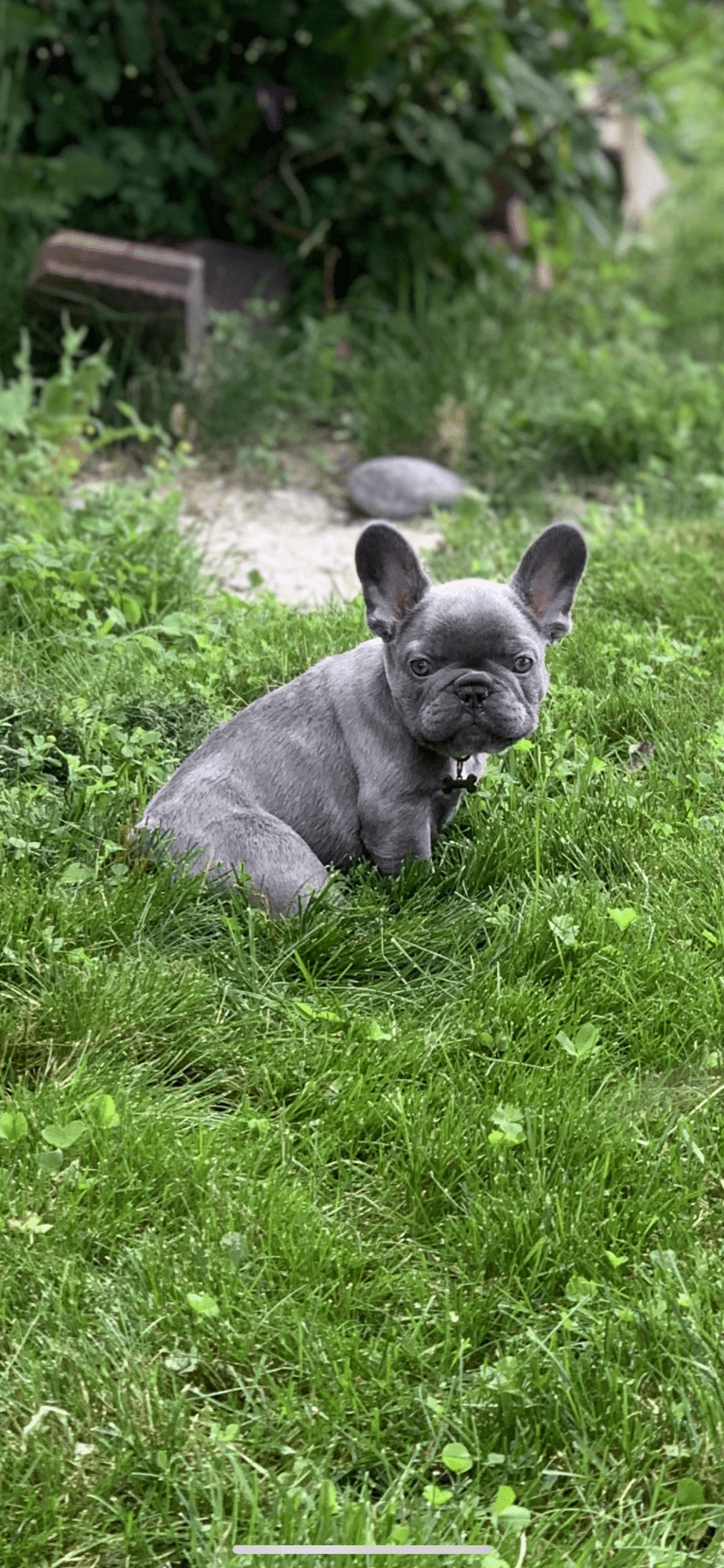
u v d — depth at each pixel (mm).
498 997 1936
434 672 1907
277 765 2025
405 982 1970
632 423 3285
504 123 4023
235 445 3277
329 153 3783
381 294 3889
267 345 3535
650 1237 1759
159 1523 1584
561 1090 1854
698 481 3123
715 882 2074
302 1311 1693
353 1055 1890
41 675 2318
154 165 3629
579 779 2158
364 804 2014
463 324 3678
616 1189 1782
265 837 2004
